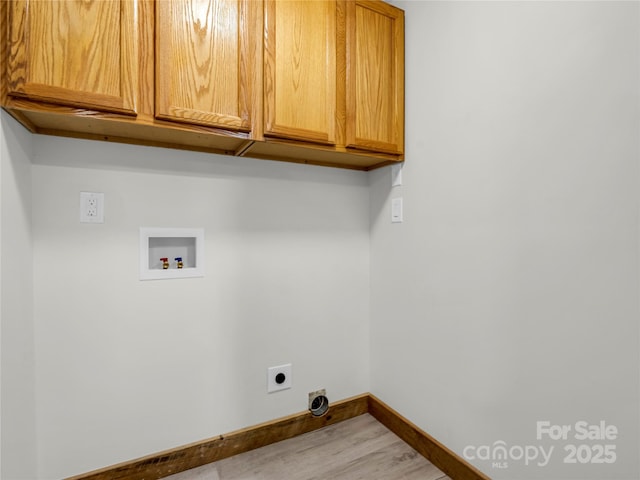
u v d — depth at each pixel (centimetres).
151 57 102
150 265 130
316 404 166
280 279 156
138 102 100
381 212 171
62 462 115
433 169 140
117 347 123
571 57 93
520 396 107
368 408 178
